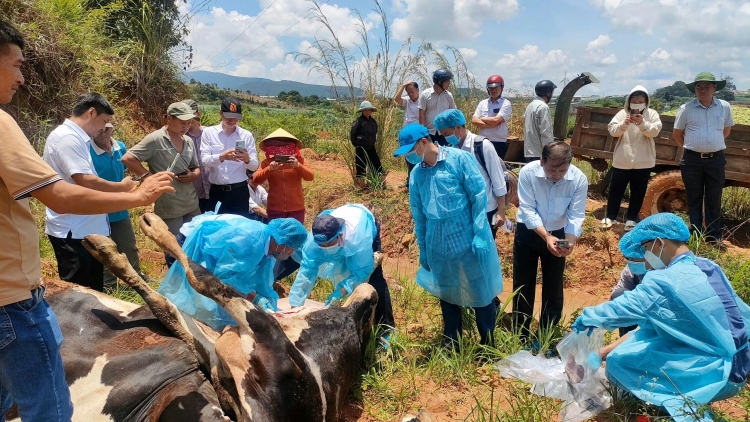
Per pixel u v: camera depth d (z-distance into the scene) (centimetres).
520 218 489
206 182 638
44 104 903
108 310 411
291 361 344
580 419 395
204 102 1986
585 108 874
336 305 466
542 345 479
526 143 808
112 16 1154
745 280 575
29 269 255
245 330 349
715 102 727
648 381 384
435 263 467
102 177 488
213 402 331
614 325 393
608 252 761
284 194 662
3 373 259
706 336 366
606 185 978
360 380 438
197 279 367
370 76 1055
